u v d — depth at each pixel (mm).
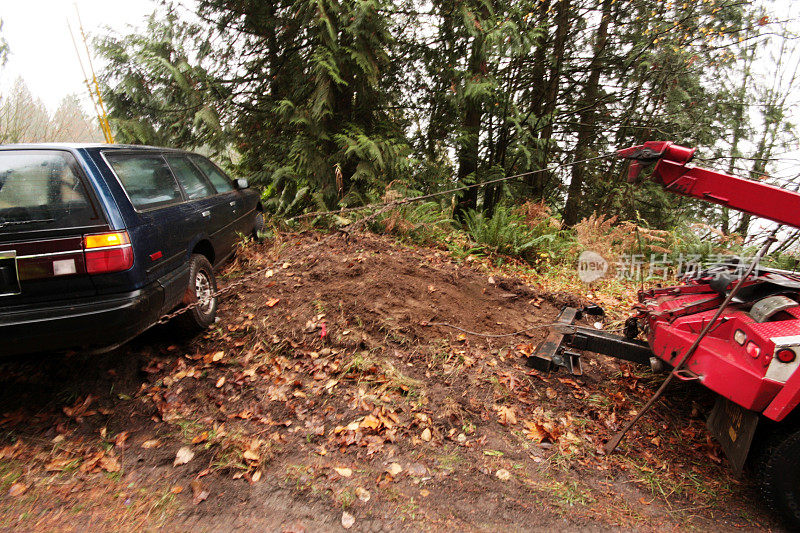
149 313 2973
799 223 2287
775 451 2141
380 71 7789
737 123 8977
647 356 3131
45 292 2631
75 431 2795
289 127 7559
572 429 2961
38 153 2768
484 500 2369
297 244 5871
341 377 3355
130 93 7098
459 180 8719
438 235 6875
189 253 3730
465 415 3039
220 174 5219
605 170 10023
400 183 7172
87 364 3285
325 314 3984
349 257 5094
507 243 6809
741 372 2207
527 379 3465
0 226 2553
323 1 6520
